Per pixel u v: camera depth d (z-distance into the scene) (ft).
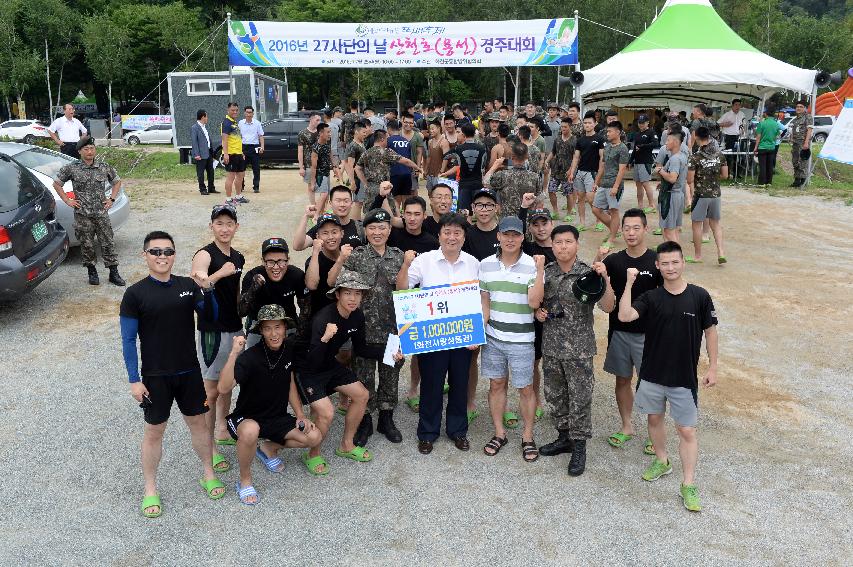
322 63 52.24
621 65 53.21
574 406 15.52
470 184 31.65
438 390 16.44
